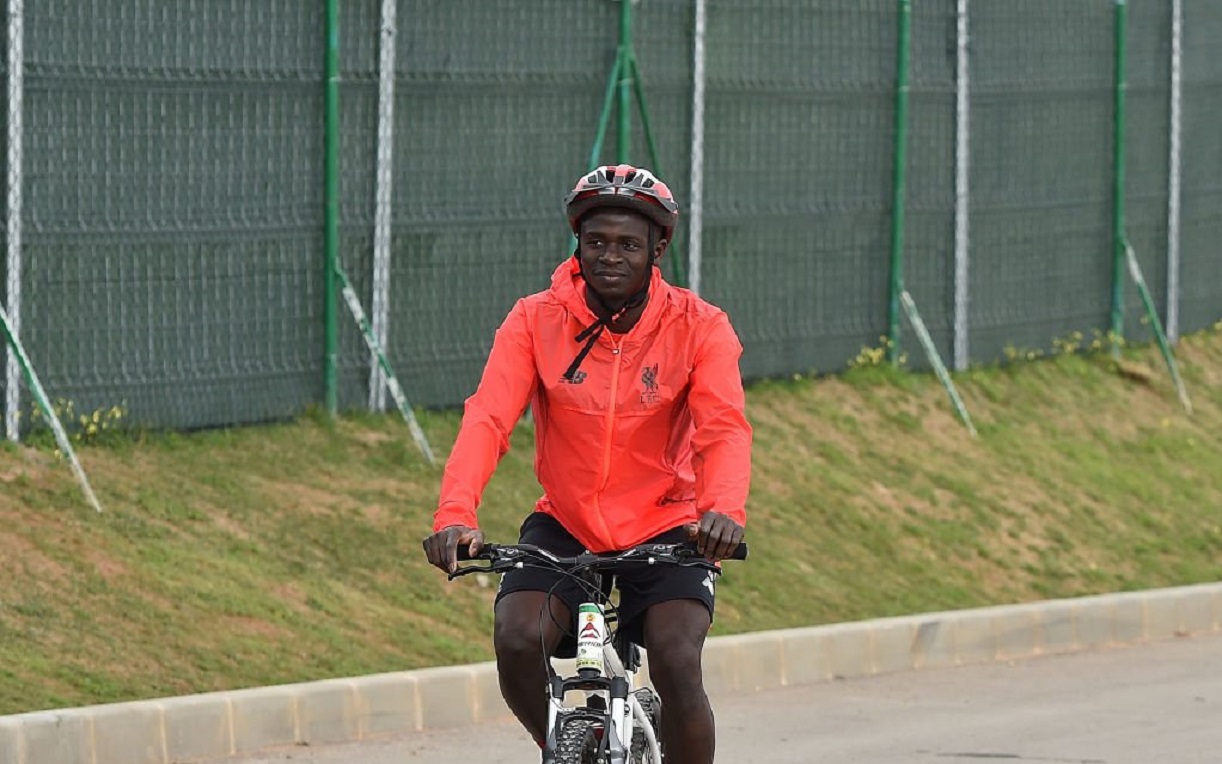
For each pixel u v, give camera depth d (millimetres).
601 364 20312
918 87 57750
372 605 39344
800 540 48031
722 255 53281
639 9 51125
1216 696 39094
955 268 59250
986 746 33656
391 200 46875
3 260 40562
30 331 41062
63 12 41344
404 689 34688
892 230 57469
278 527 41219
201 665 34375
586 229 19984
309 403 45719
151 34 42688
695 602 20188
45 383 41312
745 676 39844
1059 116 61938
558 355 20375
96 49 41875
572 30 49719
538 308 20531
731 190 53375
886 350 57594
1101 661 44062
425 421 47375
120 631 34938
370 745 33219
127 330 42562
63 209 41469
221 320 44125
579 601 20188
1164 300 66500
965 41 58781
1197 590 49156
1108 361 63844
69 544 37594
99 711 30469
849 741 34188
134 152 42562
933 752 33125
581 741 18516
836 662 41625
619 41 50500
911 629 43094
